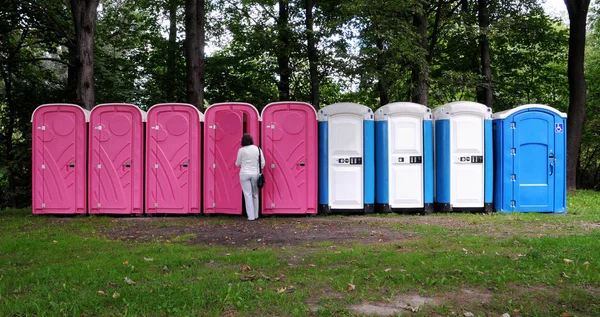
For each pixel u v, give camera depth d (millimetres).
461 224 8578
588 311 3760
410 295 4160
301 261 5508
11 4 14500
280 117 10195
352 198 10336
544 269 4938
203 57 14367
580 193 15258
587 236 6918
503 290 4273
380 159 10445
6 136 16703
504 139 10297
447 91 16922
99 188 10250
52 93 16562
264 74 18672
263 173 10156
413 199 10367
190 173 10242
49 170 10273
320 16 15820
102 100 17359
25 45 16406
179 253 5914
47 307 3781
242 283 4461
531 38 18469
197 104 14094
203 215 10312
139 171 10258
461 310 3791
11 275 4805
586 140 22172
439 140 10453
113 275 4738
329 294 4172
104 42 18391
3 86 17109
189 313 3650
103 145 10266
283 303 3893
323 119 10414
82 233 7805
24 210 12039
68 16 16250
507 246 6324
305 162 10188
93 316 3637
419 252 5914
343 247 6383
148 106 18188
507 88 20156
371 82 14875
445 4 19062
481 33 15570
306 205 10172
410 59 14320
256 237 7375
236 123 10125
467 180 10312
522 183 10297
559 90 20594
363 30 14492
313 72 16062
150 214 10250
